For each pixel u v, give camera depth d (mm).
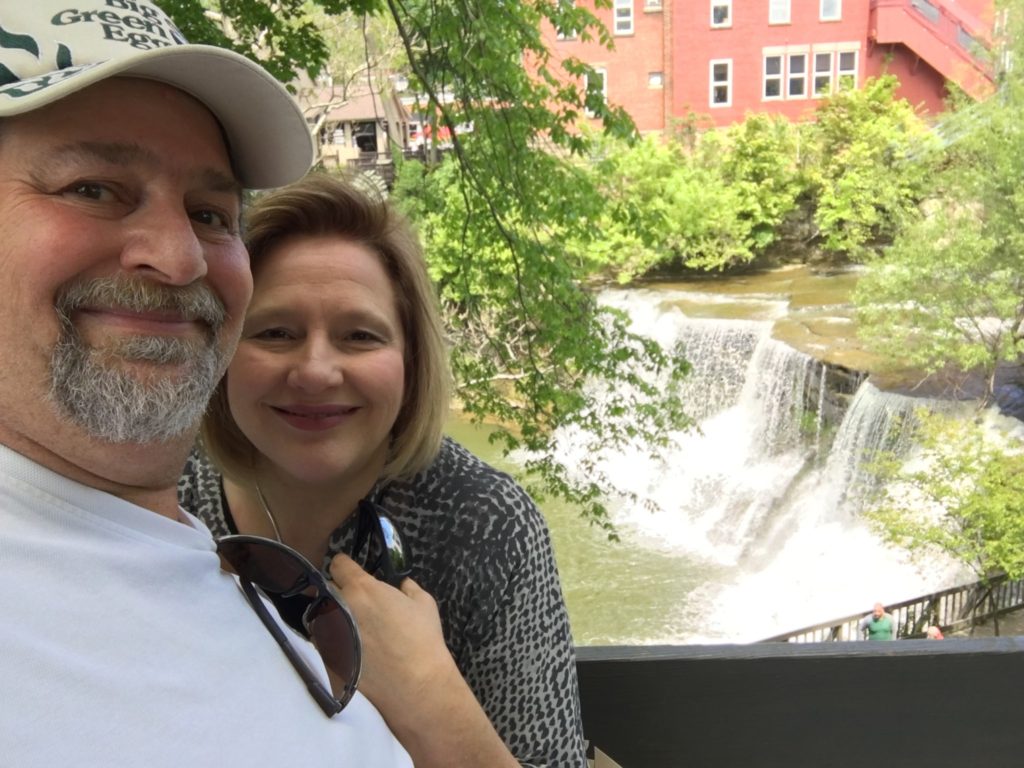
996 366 13453
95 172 743
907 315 14133
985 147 14469
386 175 20234
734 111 25922
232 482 1309
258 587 917
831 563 12500
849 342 15422
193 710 627
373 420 1174
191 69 787
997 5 16297
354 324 1161
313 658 862
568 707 1211
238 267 888
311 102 15625
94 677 576
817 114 23422
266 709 689
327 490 1263
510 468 15984
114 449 727
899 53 25516
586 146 6016
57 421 714
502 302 6406
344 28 13945
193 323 810
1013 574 10281
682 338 17672
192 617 689
